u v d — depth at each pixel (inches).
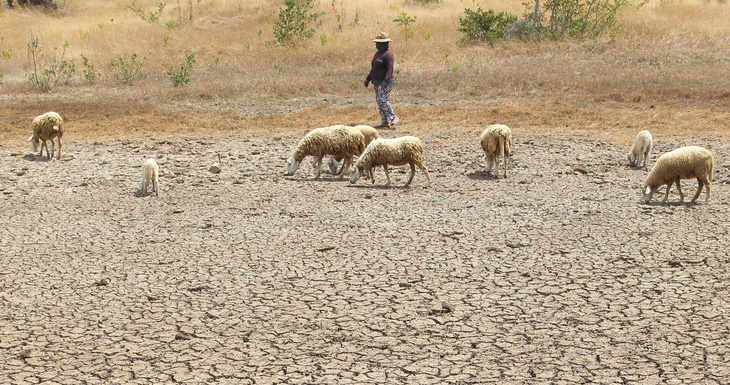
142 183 542.0
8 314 311.1
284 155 683.4
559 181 562.6
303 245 402.0
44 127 661.9
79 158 674.8
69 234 431.8
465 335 284.7
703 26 1256.8
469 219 449.4
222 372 258.8
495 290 329.1
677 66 1064.2
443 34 1343.5
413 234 418.3
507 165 624.1
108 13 1792.6
